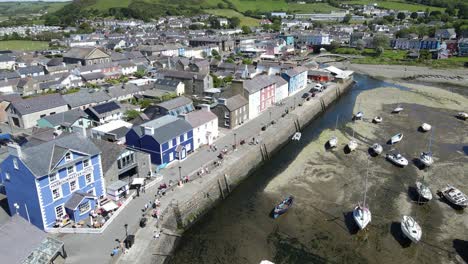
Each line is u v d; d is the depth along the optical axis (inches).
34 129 3132.4
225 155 2787.9
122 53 7362.2
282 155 3120.1
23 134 3265.3
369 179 2608.3
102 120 3585.1
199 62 6013.8
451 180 2593.5
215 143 3070.9
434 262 1818.4
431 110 4207.7
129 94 4507.9
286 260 1827.0
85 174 2043.6
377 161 2891.2
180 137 2736.2
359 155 3002.0
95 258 1675.7
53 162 1854.1
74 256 1685.5
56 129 3159.5
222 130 3410.4
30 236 1556.3
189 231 2055.9
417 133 3484.3
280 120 3668.8
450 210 2241.6
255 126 3503.9
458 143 3235.7
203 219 2186.3
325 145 3223.4
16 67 6702.8
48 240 1632.6
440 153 3031.5
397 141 3248.0
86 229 1861.5
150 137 2581.2
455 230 2057.1
